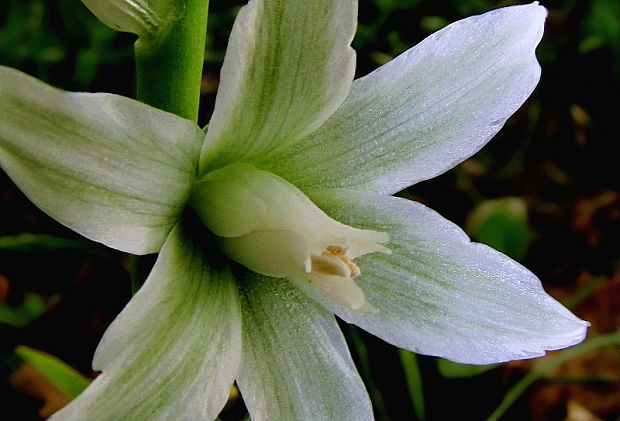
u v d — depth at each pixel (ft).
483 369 0.45
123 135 0.16
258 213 0.18
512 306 0.20
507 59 0.20
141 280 0.19
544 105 0.66
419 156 0.20
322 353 0.20
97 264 0.51
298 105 0.18
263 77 0.17
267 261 0.19
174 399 0.17
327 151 0.20
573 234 0.62
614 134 0.65
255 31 0.16
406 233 0.20
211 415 0.18
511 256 0.49
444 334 0.20
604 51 0.65
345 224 0.20
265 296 0.20
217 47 0.55
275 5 0.16
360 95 0.20
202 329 0.18
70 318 0.50
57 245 0.48
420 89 0.20
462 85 0.20
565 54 0.65
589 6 0.66
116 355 0.16
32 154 0.15
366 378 0.44
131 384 0.16
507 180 0.64
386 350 0.48
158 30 0.18
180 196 0.18
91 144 0.16
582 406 0.53
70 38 0.55
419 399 0.44
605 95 0.65
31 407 0.47
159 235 0.18
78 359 0.49
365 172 0.20
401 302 0.20
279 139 0.19
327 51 0.17
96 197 0.16
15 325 0.49
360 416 0.20
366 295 0.20
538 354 0.20
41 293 0.50
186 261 0.18
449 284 0.20
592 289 0.54
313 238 0.18
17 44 0.54
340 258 0.18
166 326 0.17
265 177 0.19
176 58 0.18
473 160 0.64
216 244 0.19
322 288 0.19
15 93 0.15
